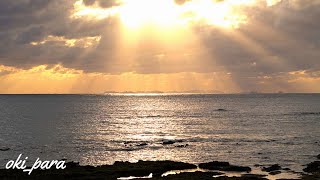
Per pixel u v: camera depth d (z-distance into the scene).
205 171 58.88
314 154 74.81
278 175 56.09
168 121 149.62
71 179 51.59
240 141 92.62
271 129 118.75
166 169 59.62
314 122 142.12
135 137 102.44
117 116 176.25
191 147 84.19
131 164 61.12
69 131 116.19
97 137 102.31
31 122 145.25
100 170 56.56
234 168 60.28
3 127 126.81
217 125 132.25
